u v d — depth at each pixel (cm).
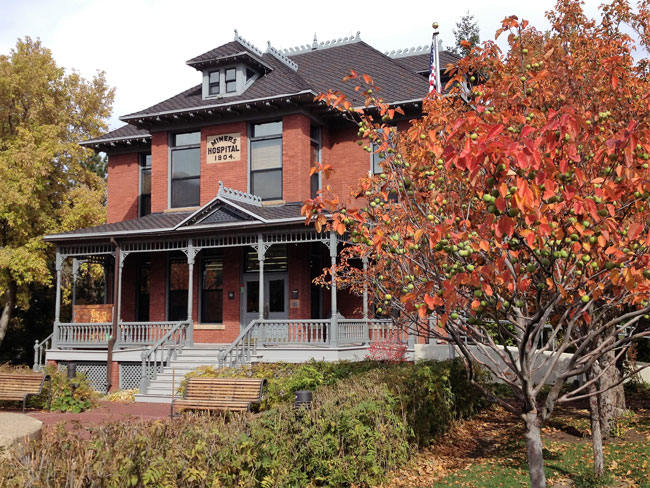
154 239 2155
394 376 1138
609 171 528
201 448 662
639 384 1661
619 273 514
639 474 921
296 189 2136
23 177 2677
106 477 549
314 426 890
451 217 601
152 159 2380
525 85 771
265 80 2325
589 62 949
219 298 2281
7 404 1662
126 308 2430
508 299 638
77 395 1614
